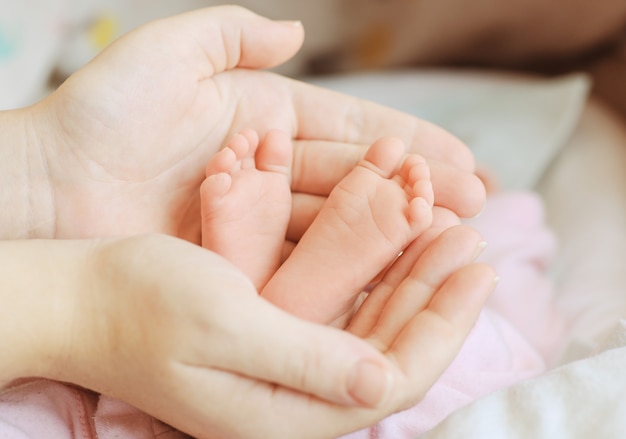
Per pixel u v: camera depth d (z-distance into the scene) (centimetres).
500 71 73
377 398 30
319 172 39
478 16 68
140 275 32
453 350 32
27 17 53
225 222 36
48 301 33
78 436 35
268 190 37
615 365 33
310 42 68
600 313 50
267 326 30
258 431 32
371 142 40
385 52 71
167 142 38
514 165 60
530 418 32
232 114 40
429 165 37
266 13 64
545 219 58
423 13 68
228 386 31
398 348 32
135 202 38
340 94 40
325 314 35
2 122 37
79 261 33
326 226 35
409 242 35
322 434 32
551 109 63
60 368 33
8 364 33
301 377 30
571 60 73
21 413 35
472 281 32
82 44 56
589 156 61
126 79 37
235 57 39
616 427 31
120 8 57
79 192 38
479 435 32
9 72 52
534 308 49
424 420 36
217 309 30
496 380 38
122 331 32
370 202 35
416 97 66
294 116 40
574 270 54
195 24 38
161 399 32
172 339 31
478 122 63
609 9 66
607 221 56
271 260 37
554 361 45
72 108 37
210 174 36
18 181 37
